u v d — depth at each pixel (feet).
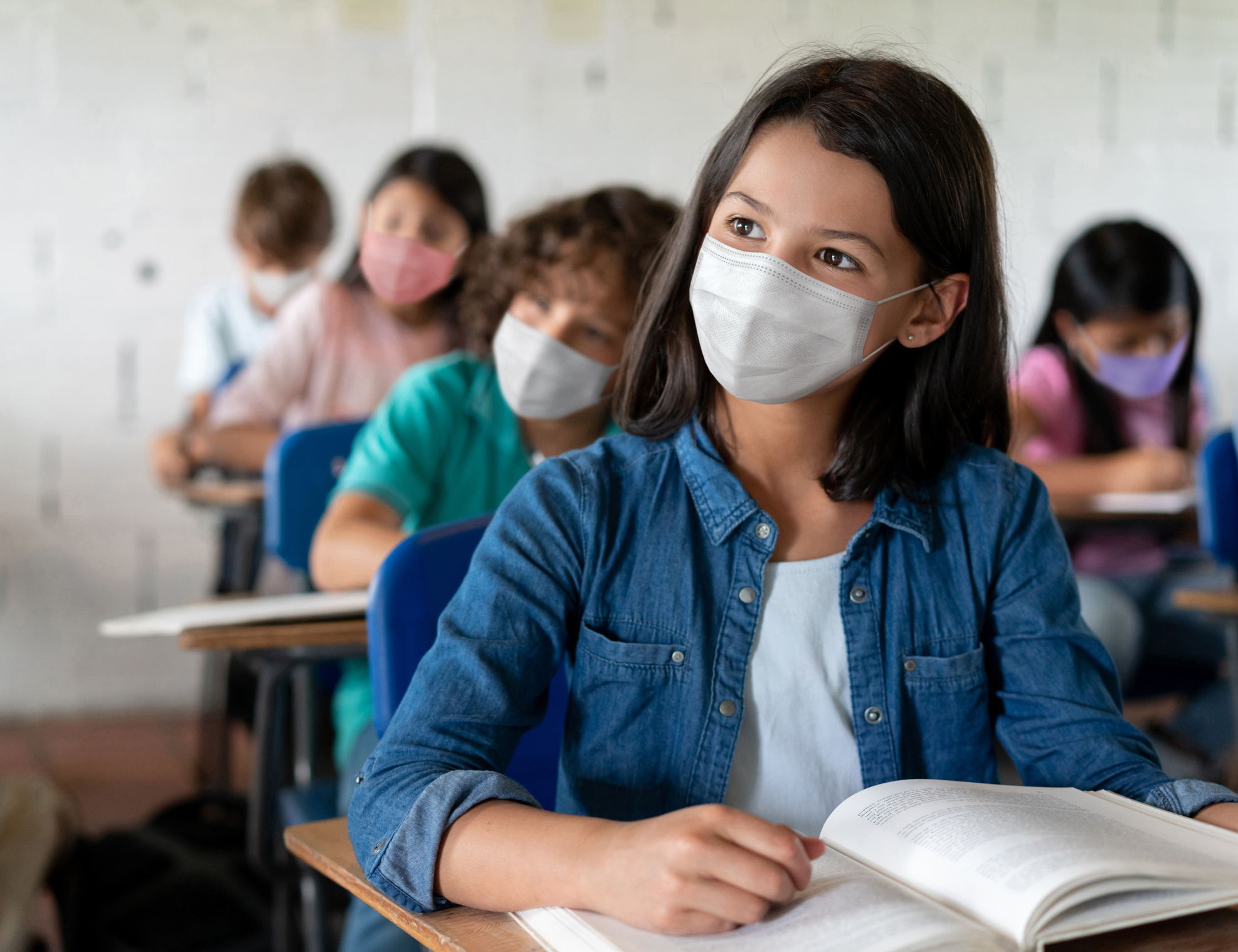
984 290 2.82
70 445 11.69
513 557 2.59
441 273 6.33
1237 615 5.82
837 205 2.52
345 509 4.99
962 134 2.66
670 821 1.91
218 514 10.48
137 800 8.97
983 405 2.96
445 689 2.41
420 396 5.16
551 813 2.10
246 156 11.94
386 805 2.22
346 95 12.12
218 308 11.43
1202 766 7.29
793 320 2.55
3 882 4.47
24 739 10.80
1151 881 1.88
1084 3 13.47
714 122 12.94
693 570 2.66
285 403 7.90
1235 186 13.75
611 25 12.62
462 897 2.07
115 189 11.66
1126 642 6.89
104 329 11.71
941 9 13.20
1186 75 13.73
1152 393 7.98
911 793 2.28
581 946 1.84
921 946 1.69
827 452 2.83
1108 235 7.92
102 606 11.81
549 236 4.32
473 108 12.42
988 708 2.80
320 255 11.06
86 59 11.50
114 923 5.14
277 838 4.46
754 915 1.78
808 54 2.95
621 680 2.60
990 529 2.85
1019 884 1.84
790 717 2.64
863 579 2.73
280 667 4.39
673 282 2.86
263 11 11.85
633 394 2.94
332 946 4.70
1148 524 7.55
